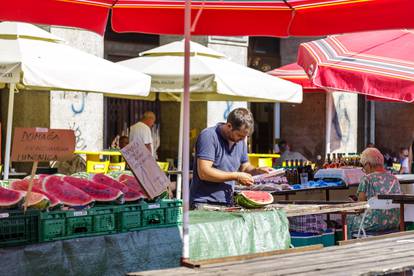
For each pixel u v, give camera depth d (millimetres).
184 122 6305
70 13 7781
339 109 22250
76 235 6340
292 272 5004
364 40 11914
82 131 15953
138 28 8180
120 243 6629
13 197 6047
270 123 22375
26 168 15414
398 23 7312
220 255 7305
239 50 18812
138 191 7027
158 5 8141
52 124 15547
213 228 7254
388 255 5863
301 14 7879
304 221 10391
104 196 6688
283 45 22078
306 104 22266
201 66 12336
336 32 7684
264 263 5426
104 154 14602
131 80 10773
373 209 10281
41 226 6078
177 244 7074
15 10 7523
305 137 22266
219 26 8164
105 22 8039
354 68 11266
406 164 21766
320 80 11312
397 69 11211
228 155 8594
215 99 14055
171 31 8227
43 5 7633
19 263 5895
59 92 15648
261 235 7754
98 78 10383
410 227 11070
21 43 10180
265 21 8055
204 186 8531
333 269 5145
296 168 13945
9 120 11258
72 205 6438
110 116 18031
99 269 6461
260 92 12797
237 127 8414
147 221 6910
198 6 8156
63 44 11234
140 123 15875
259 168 8891
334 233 10773
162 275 4922
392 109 26188
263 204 8195
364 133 25453
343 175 13453
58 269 6148
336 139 22156
